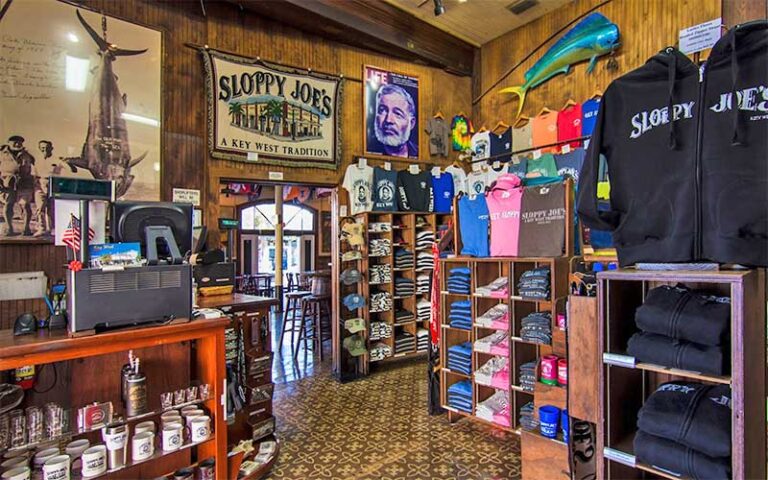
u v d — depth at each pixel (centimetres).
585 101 446
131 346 214
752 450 159
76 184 210
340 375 479
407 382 471
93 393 236
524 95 523
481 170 487
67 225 209
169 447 228
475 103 595
